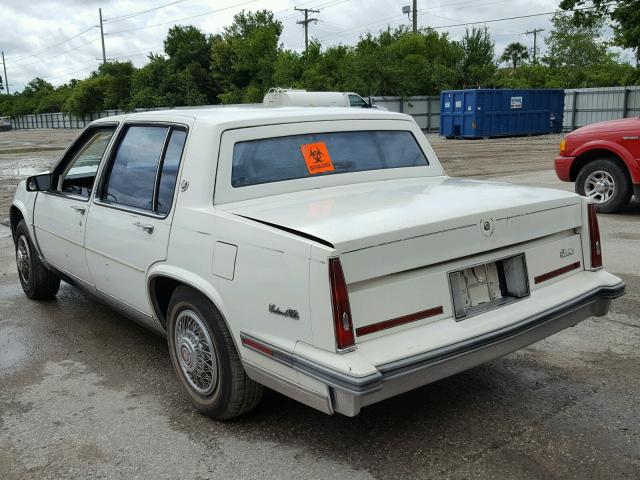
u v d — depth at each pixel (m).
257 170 3.64
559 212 3.56
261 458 3.19
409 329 2.91
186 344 3.62
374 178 4.06
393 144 4.31
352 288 2.74
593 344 4.58
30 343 4.89
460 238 3.05
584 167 9.55
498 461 3.10
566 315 3.43
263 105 4.67
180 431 3.49
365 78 43.91
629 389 3.86
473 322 3.08
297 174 3.76
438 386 3.95
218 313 3.35
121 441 3.40
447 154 22.81
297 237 2.83
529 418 3.52
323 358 2.71
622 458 3.10
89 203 4.49
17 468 3.17
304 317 2.79
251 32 58.84
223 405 3.44
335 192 3.77
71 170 5.05
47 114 85.56
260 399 3.50
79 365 4.45
